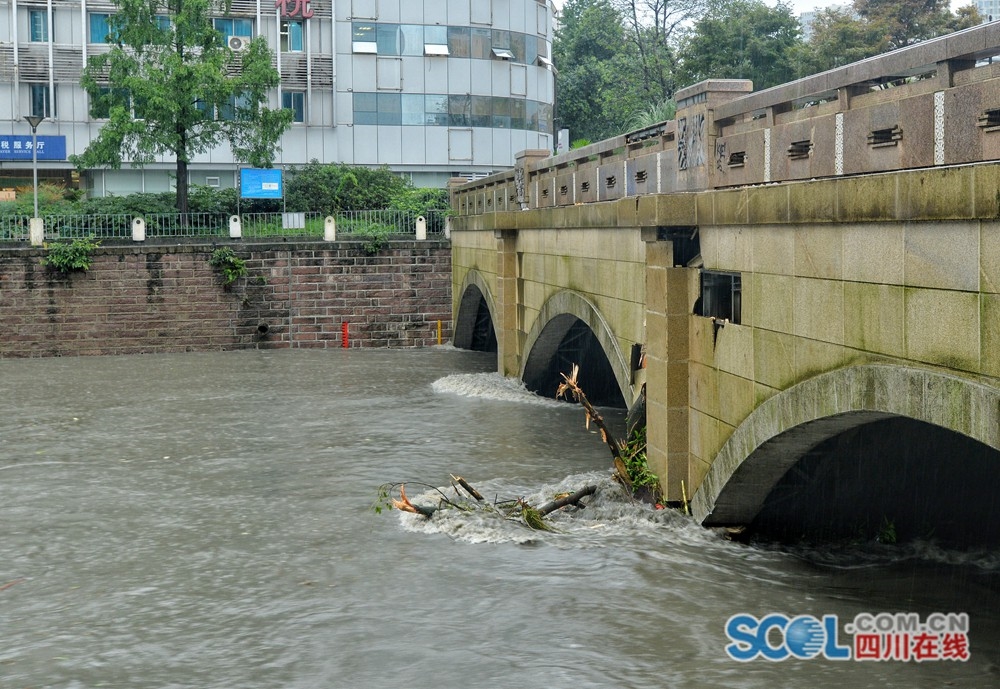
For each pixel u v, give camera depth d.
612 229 17.48
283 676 10.19
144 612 12.00
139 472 18.77
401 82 52.84
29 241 35.88
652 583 12.20
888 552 13.44
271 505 16.41
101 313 35.50
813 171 10.91
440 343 38.09
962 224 8.18
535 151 25.34
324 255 37.19
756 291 11.70
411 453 19.89
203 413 24.44
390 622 11.43
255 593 12.51
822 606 11.50
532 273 24.17
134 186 51.09
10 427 22.95
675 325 13.73
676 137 14.93
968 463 13.27
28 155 48.50
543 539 13.96
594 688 9.69
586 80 66.06
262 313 36.91
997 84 8.10
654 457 14.41
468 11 53.34
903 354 8.98
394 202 46.03
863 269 9.55
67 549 14.41
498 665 10.25
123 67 40.50
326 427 22.55
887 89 9.83
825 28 48.78
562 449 20.09
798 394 10.62
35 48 48.91
